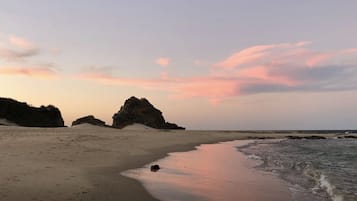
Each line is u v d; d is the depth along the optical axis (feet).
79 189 43.78
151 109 351.87
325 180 59.47
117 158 78.89
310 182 57.82
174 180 56.13
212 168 73.05
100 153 83.71
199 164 79.36
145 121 337.72
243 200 44.75
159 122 352.49
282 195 48.06
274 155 109.70
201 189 50.16
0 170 51.39
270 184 55.57
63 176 50.72
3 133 114.32
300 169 73.26
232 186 53.26
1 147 77.92
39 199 38.22
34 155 69.26
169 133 231.30
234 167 75.51
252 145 166.81
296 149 145.07
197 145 149.07
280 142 209.77
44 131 141.08
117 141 123.54
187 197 44.96
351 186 55.57
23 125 231.91
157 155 94.38
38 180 46.70
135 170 64.18
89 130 182.09
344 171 75.05
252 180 59.00
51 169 55.52
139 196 43.47
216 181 57.11
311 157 108.78
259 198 45.98
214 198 45.16
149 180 54.49
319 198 46.68
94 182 48.88
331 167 82.74
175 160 85.46
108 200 40.45
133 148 106.32
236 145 162.09
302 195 48.29
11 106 235.81
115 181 51.21
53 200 38.29
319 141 234.58
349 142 222.69
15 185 43.24
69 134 130.21
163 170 66.95
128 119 332.80
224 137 242.58
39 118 247.91
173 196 44.98
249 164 81.56
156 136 180.75
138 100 349.82
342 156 114.93
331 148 158.71
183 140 172.96
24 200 37.55
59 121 267.18
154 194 45.29
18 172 50.78
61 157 70.38
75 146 91.04
